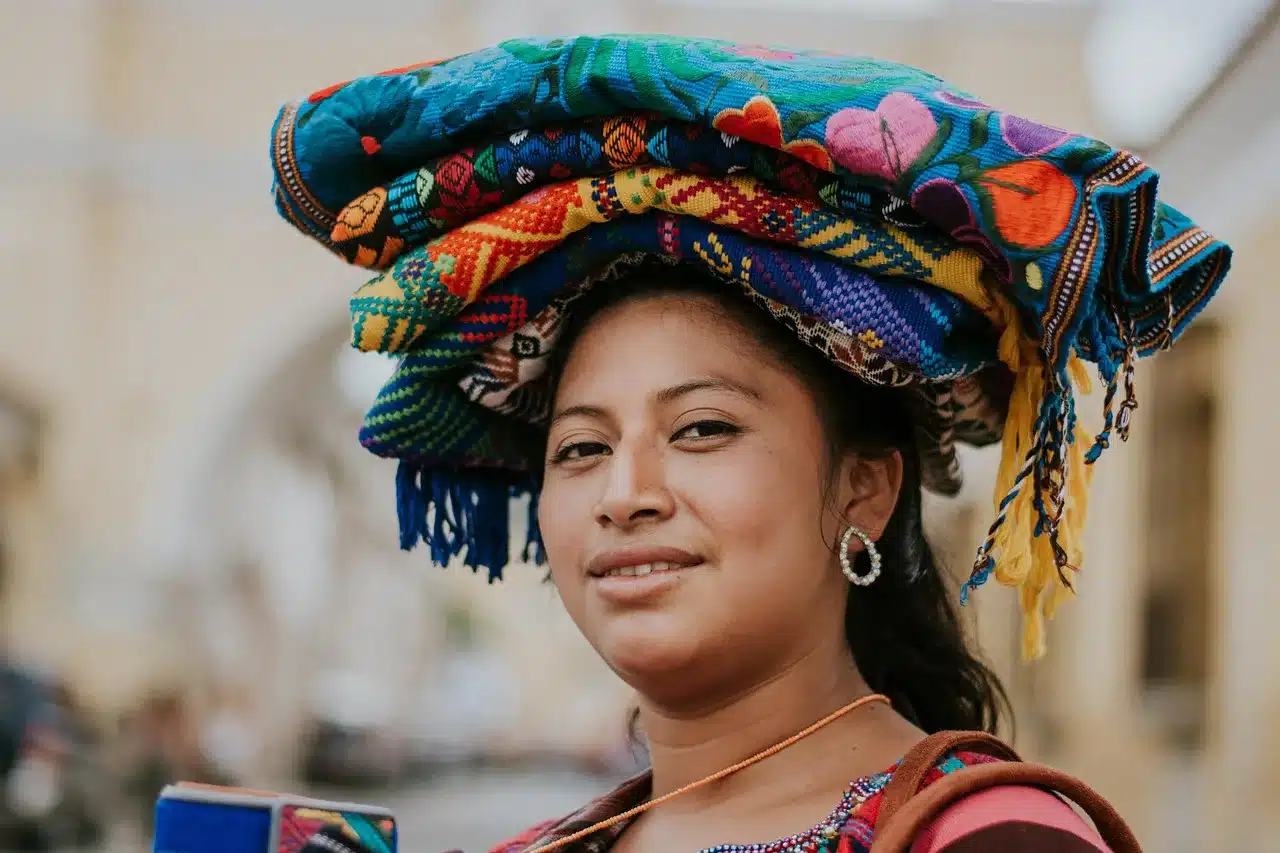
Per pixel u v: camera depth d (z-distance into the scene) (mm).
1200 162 9617
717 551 1806
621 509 1813
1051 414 1707
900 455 2004
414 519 2209
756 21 13945
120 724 11500
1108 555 11461
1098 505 11680
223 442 16031
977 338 1832
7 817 7945
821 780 1842
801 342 1888
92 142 15664
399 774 22438
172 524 15641
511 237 1875
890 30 13617
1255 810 8516
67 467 15461
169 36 15938
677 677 1831
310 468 25172
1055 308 1619
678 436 1853
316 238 2090
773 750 1860
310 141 1962
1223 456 9664
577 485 1915
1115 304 1703
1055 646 12438
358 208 1965
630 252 1896
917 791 1634
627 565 1837
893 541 2039
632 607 1826
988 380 2023
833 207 1746
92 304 15859
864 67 1754
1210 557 10328
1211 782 9258
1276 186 8570
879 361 1813
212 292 16047
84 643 14922
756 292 1820
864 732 1883
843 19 13852
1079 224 1602
